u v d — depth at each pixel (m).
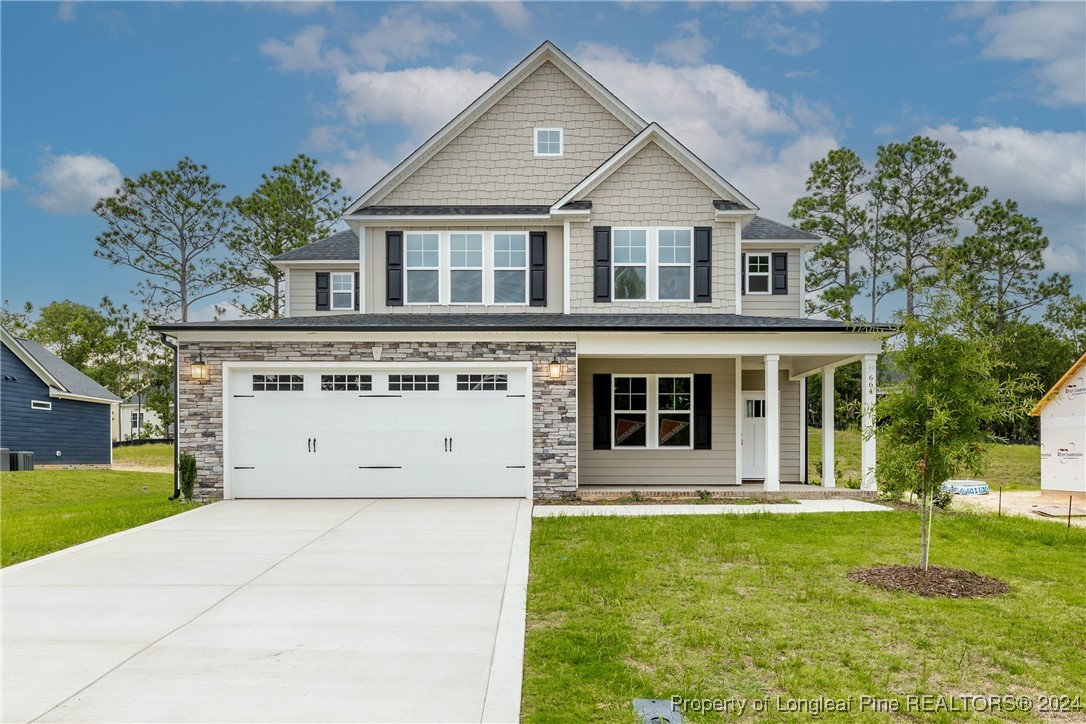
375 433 14.06
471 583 7.85
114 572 8.41
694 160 15.74
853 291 33.50
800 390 17.61
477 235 16.31
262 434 14.01
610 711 4.68
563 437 14.01
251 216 39.19
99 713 4.68
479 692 4.99
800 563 8.48
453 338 13.96
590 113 17.22
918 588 7.43
